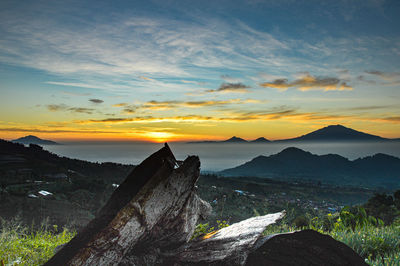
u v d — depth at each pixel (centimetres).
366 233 524
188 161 391
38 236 634
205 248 374
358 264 325
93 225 391
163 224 368
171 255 378
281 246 343
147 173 419
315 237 336
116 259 312
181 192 374
